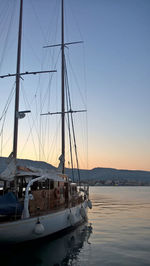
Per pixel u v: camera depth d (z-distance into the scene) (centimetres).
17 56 1493
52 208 1463
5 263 967
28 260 1008
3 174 1127
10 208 1051
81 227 1842
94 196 7012
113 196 7000
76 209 1730
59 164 1958
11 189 1266
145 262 988
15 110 1366
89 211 3050
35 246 1176
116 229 1759
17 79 1448
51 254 1095
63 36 2500
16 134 1320
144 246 1253
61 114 2320
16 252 1081
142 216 2559
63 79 2384
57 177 1446
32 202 1230
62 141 2228
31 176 1390
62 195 1688
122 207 3619
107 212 2938
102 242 1341
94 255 1090
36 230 1080
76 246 1249
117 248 1214
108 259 1029
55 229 1305
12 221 1009
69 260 1013
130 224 2005
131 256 1075
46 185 1465
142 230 1720
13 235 1018
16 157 1290
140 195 7631
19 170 1214
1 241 998
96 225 1945
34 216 1126
